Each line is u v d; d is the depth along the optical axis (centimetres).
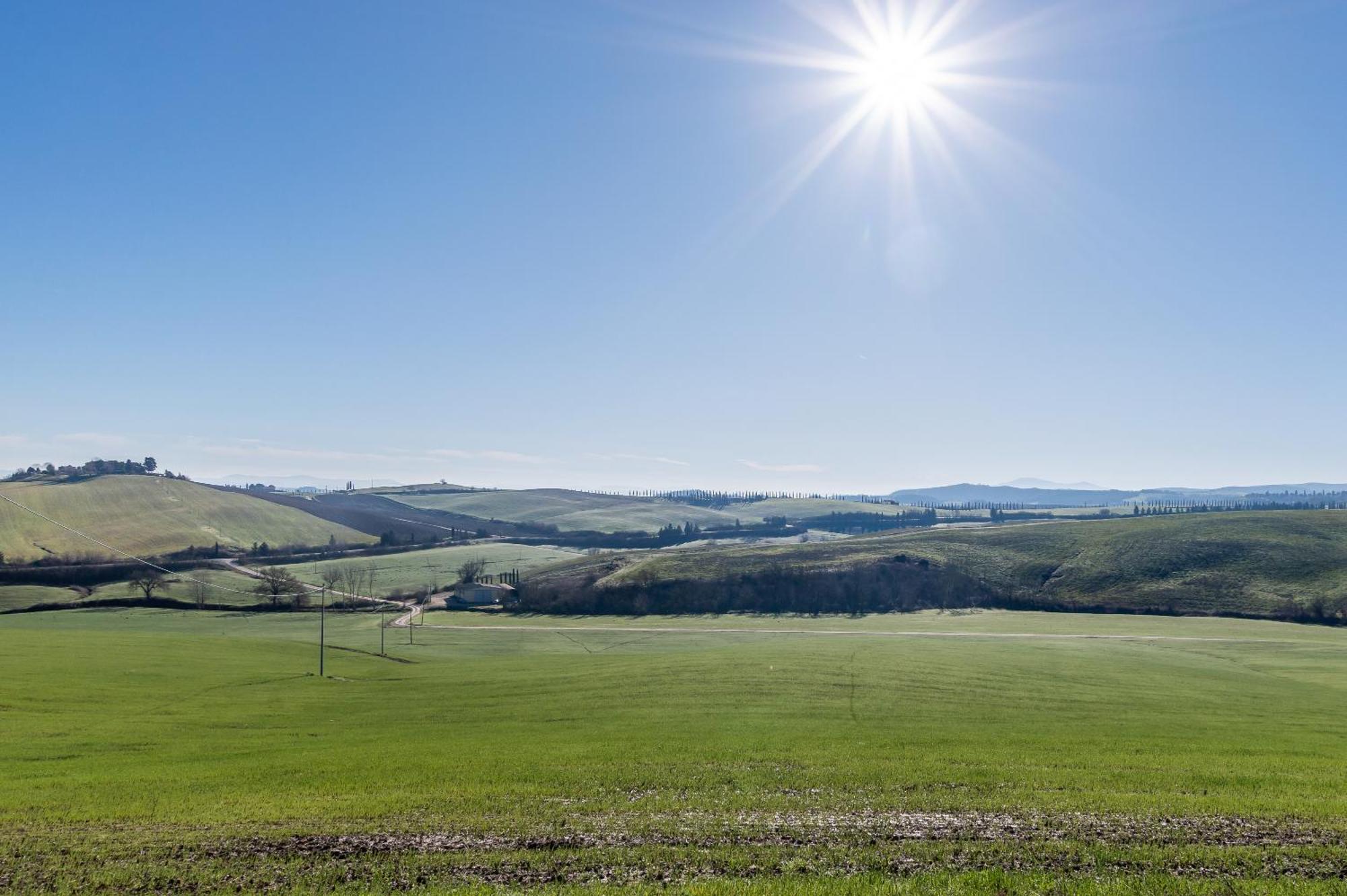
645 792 3030
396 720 5547
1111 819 2483
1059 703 5941
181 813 2794
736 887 1841
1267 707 5894
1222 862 2036
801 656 8219
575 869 2083
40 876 2102
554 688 6806
